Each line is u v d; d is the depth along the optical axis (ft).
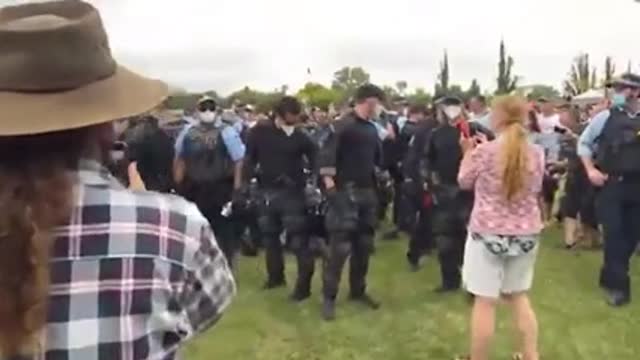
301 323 23.43
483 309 17.20
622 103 23.43
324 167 23.34
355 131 23.30
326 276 23.75
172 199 5.28
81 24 4.87
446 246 26.21
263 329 22.79
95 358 4.79
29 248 4.62
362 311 24.63
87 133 4.94
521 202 16.81
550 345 21.04
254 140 25.72
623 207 24.11
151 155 27.40
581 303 25.23
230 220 26.99
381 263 31.86
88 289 4.81
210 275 5.30
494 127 16.93
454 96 26.00
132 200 5.08
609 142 23.49
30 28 4.77
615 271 24.77
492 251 16.87
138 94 4.99
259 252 34.14
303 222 25.44
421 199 29.76
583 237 34.35
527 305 17.60
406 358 20.22
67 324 4.75
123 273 4.88
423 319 23.61
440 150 25.72
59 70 4.80
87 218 4.90
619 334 22.02
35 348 4.67
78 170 4.95
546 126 37.45
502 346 20.51
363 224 24.08
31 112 4.73
